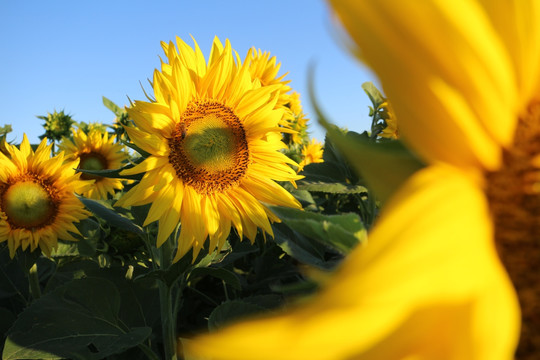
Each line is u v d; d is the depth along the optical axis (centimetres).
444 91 14
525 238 16
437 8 14
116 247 83
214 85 67
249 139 68
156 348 72
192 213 62
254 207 65
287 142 142
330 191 66
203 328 81
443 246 11
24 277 92
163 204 59
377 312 11
